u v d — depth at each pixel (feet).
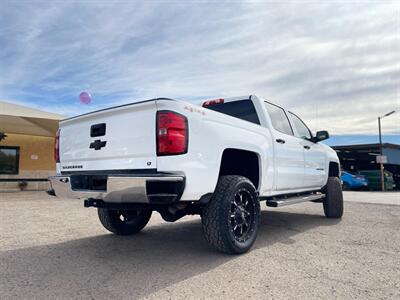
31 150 53.26
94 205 11.73
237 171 14.76
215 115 11.75
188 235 16.40
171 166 9.98
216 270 10.61
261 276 10.03
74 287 9.21
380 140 83.97
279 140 15.81
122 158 11.02
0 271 10.64
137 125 10.70
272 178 14.92
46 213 23.90
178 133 10.15
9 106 41.32
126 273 10.41
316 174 19.71
